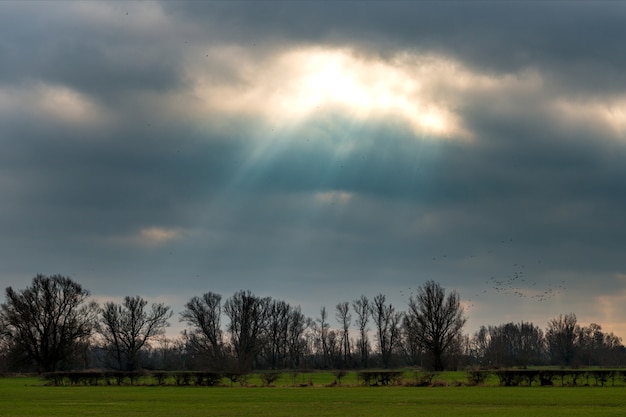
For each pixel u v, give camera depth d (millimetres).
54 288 152625
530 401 64250
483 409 56750
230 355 162625
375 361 191875
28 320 147875
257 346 170875
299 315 195125
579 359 197000
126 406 63031
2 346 153625
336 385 98438
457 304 151500
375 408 58938
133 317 162500
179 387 99625
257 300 172125
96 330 160625
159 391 88375
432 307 150750
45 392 87250
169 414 54688
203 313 163125
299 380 116812
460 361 152875
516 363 174875
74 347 152875
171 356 175750
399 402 65312
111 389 94250
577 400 64812
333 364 191000
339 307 194500
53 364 151125
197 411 57281
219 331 163500
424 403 63781
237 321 169125
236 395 78312
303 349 194000
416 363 191500
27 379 132375
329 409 58312
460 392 78875
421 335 151625
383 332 188875
